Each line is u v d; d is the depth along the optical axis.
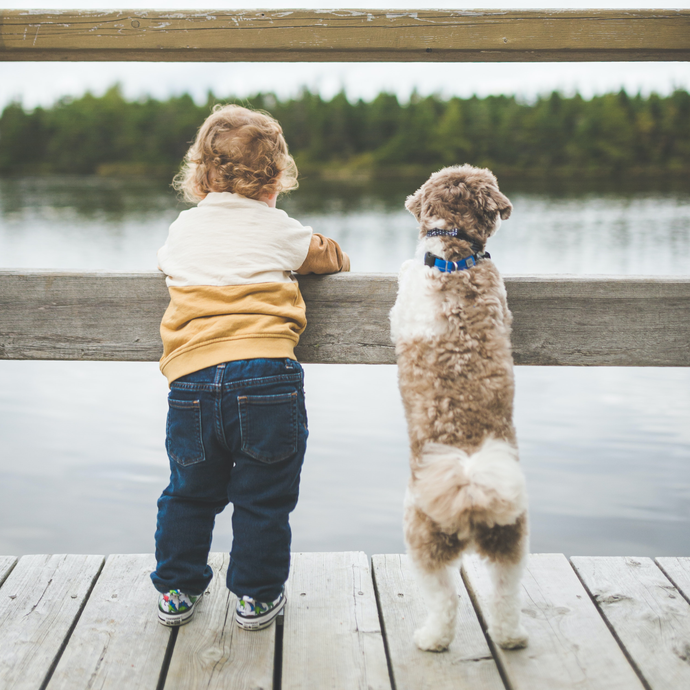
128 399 6.06
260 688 1.74
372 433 5.19
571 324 2.21
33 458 4.71
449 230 1.92
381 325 2.21
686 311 2.20
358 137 38.44
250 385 1.75
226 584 1.98
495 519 1.60
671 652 1.89
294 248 1.97
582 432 5.12
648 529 3.75
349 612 2.07
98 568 2.30
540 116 35.62
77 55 2.13
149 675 1.79
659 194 28.05
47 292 2.23
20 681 1.76
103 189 35.72
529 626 2.00
